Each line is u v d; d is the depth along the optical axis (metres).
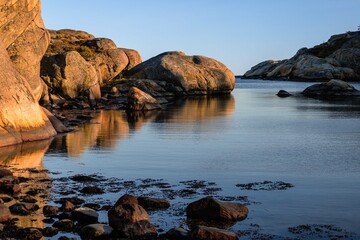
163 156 20.50
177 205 13.16
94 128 30.00
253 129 30.08
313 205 13.29
